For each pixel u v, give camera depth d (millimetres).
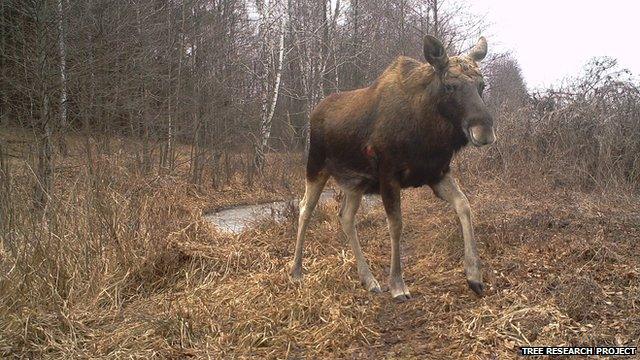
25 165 6129
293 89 18094
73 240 5332
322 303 4449
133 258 5469
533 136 8867
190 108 13172
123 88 10430
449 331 3764
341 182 5195
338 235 6805
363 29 18875
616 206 6543
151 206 6539
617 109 8562
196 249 5910
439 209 7734
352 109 4902
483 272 4621
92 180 6066
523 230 5582
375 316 4270
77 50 9359
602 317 3625
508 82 18250
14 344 3842
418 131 4250
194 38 13227
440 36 15266
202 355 3758
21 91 8484
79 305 4566
